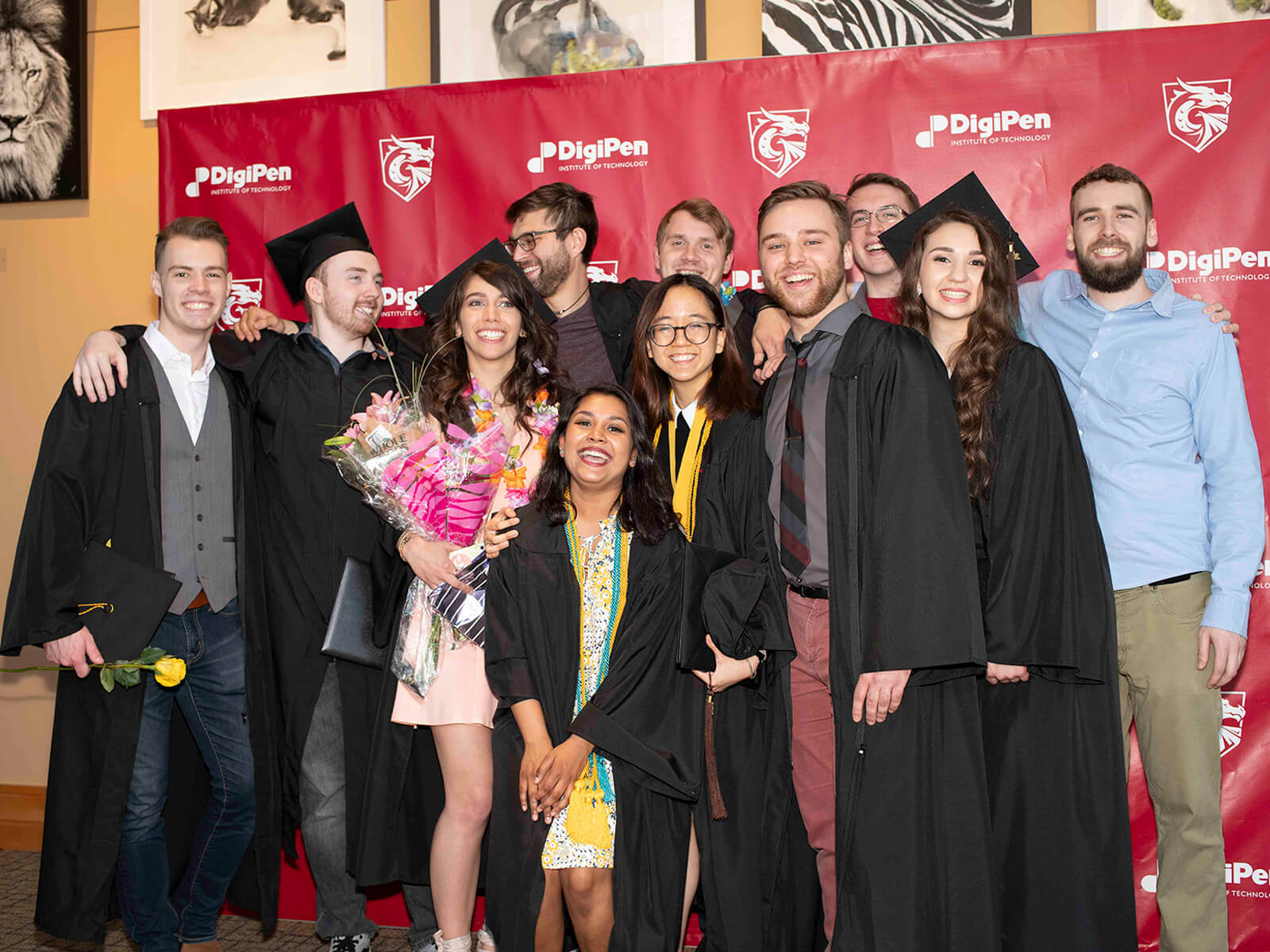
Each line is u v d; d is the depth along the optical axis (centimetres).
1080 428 288
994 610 252
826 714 267
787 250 276
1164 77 329
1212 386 280
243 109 379
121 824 277
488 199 366
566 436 257
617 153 361
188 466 291
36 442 424
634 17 374
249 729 291
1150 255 331
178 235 290
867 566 250
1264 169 324
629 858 247
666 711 254
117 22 416
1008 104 338
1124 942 253
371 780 280
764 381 287
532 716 251
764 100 353
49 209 423
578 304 334
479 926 349
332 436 300
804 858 274
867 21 363
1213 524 281
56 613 268
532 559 259
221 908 327
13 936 328
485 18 382
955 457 249
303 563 301
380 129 371
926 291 266
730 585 254
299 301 330
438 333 289
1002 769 262
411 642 273
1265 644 324
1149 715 280
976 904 244
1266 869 323
